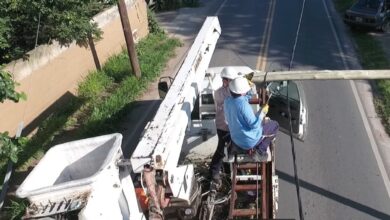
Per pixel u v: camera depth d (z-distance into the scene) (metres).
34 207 5.00
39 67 13.41
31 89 13.03
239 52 19.34
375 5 21.62
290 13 25.59
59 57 14.49
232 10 27.09
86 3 15.57
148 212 6.12
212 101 8.87
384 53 18.62
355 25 21.62
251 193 7.41
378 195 10.01
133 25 20.33
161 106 6.57
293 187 10.35
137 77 16.47
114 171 5.32
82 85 15.63
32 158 11.95
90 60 16.56
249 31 22.47
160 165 5.55
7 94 7.86
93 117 13.68
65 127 13.54
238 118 6.56
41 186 5.27
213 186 7.38
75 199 4.96
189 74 7.51
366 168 10.93
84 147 5.77
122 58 18.33
